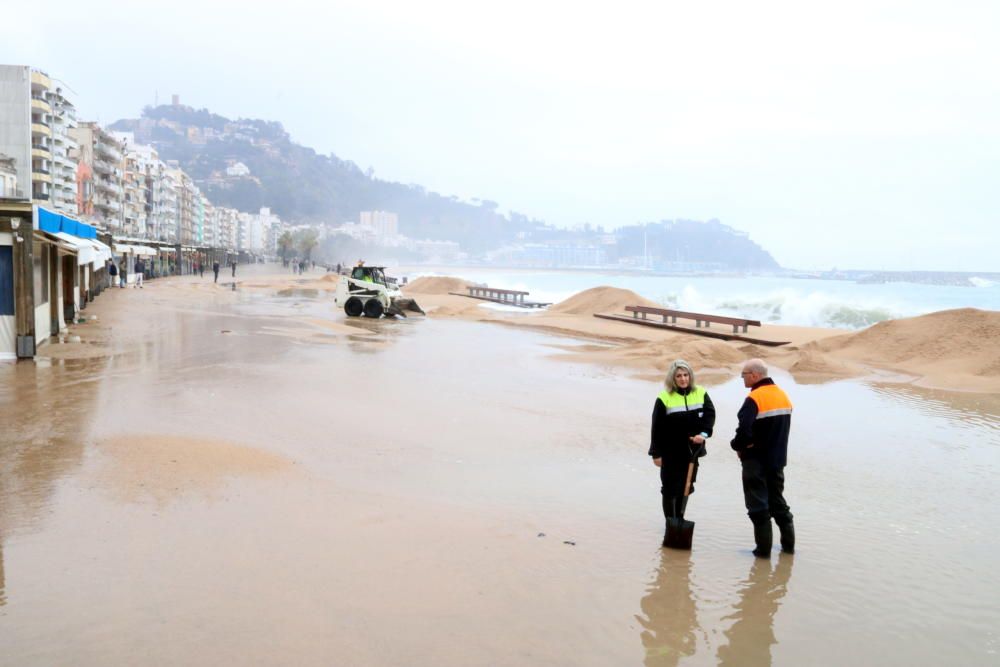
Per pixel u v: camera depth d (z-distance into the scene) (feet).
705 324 105.40
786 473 30.96
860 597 18.90
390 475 28.04
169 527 21.22
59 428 32.30
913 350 67.97
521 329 100.01
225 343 67.72
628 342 84.94
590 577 19.43
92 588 17.19
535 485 27.71
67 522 21.22
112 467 26.61
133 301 118.93
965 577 20.39
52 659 14.24
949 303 233.76
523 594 18.16
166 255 259.80
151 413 36.11
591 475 29.32
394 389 47.03
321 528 21.83
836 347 74.38
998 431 40.06
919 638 16.85
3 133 266.16
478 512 24.21
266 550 19.90
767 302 143.84
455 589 18.20
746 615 17.63
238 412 37.35
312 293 176.04
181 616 16.05
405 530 22.11
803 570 20.54
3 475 25.41
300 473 27.35
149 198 480.64
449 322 107.45
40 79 273.95
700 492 27.73
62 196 296.92
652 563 20.61
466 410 41.39
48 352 57.06
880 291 354.74
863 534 23.65
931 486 29.32
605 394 49.21
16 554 18.92
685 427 21.89
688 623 17.08
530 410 42.34
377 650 15.07
